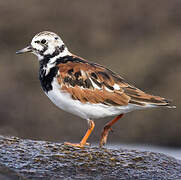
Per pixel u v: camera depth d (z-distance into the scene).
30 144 7.95
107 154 7.90
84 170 7.18
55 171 6.98
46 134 16.17
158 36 21.42
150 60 19.31
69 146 8.09
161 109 16.89
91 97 8.31
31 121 16.69
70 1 23.70
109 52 20.28
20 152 7.44
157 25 22.33
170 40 20.88
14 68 19.00
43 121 16.73
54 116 16.94
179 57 19.36
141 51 20.12
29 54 19.95
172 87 17.53
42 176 6.76
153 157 8.20
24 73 18.77
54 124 16.62
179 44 20.42
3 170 6.70
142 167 7.61
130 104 8.27
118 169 7.39
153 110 16.92
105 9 23.42
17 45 20.77
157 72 18.48
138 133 16.28
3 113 16.91
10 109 17.08
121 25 22.38
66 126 16.56
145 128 16.44
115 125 16.55
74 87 8.34
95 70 8.45
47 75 8.64
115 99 8.26
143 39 21.28
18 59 19.59
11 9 22.73
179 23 22.45
